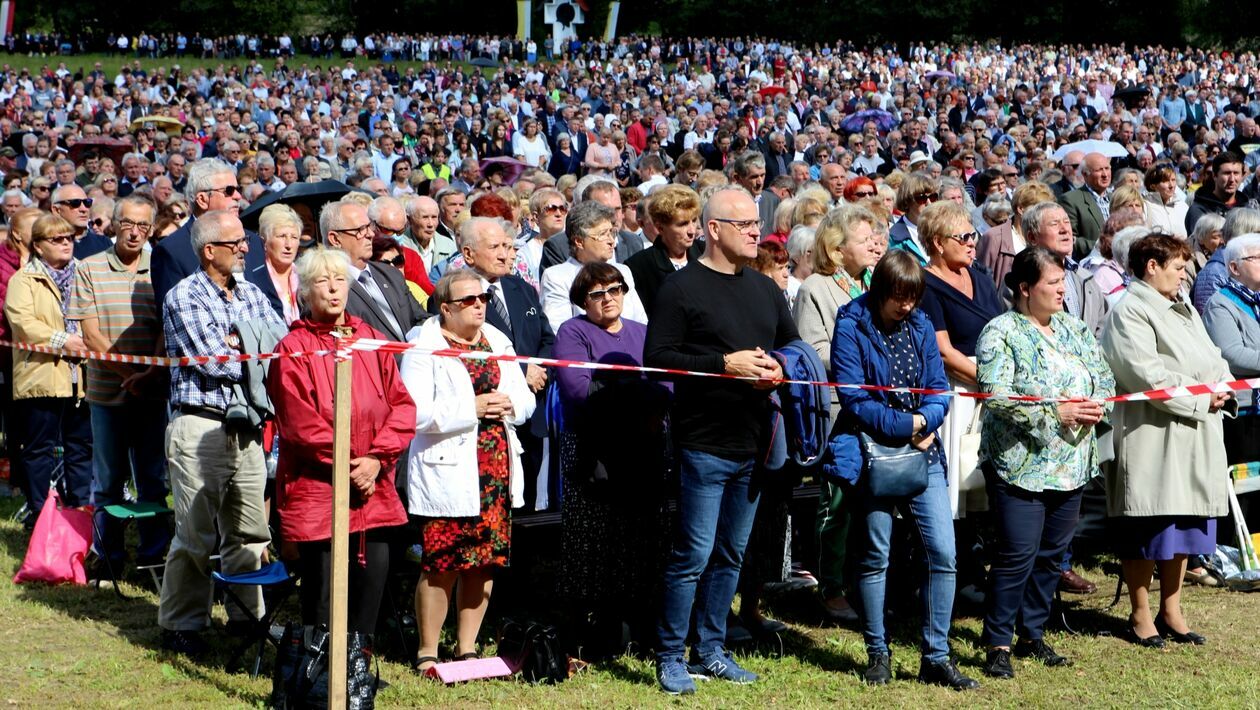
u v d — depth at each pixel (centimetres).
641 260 670
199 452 560
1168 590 614
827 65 4188
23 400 734
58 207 834
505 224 703
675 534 534
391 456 507
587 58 5391
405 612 627
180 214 823
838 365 541
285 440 500
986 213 828
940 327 621
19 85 3531
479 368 548
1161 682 555
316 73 3875
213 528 568
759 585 615
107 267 670
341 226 639
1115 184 1005
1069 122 2586
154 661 561
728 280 528
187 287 565
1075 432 555
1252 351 670
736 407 519
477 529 545
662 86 3606
